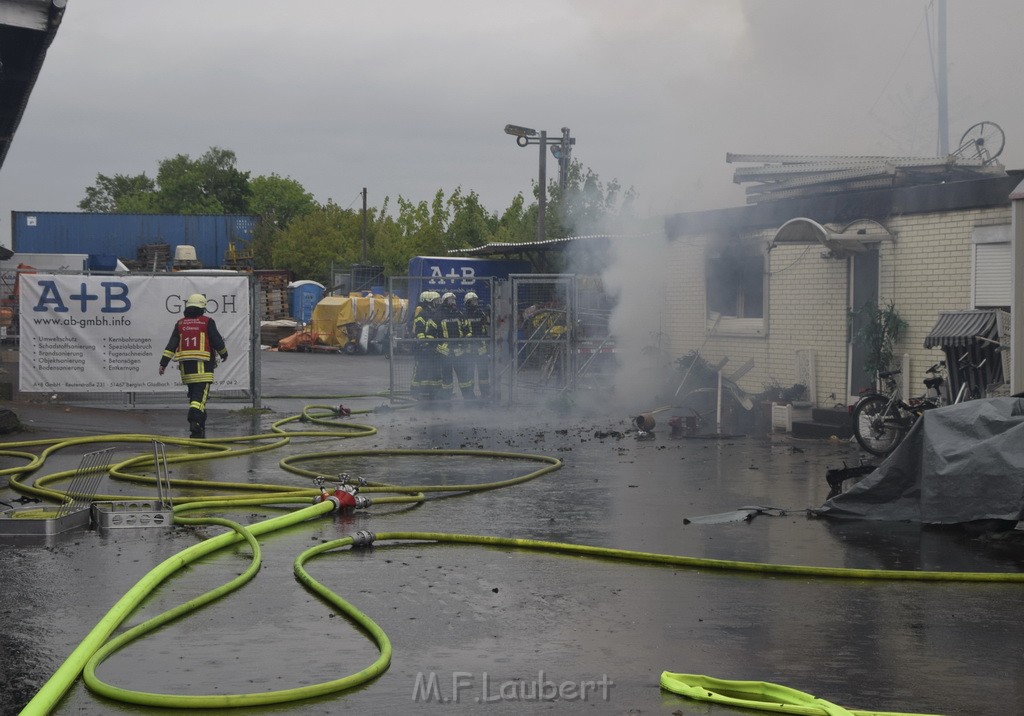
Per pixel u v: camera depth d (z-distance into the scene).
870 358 14.67
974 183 13.45
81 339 16.75
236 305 17.25
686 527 8.40
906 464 8.57
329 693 4.65
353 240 63.28
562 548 7.56
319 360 33.84
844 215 15.32
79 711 4.45
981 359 12.10
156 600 6.18
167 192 100.44
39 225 56.97
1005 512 7.86
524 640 5.48
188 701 4.45
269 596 6.31
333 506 8.95
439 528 8.41
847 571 6.82
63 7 11.46
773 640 5.48
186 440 13.23
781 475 11.06
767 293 16.95
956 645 5.40
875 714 4.36
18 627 5.65
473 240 51.03
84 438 13.27
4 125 15.55
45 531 7.97
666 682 4.74
